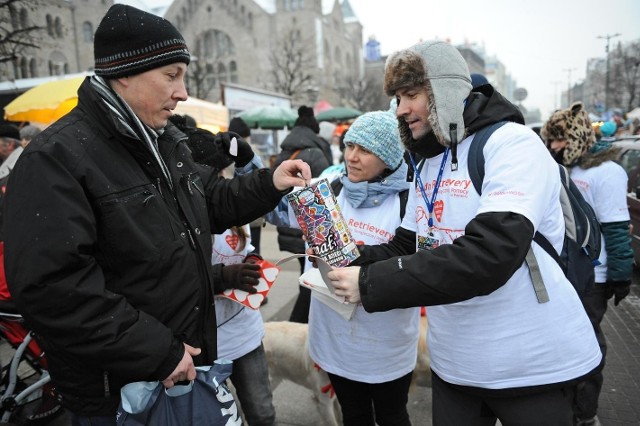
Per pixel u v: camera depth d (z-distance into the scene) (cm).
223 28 5100
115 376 135
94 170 127
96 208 128
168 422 135
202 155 224
